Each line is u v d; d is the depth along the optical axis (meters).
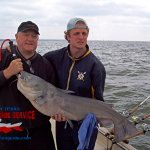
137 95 7.03
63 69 2.49
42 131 2.34
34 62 2.25
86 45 2.52
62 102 2.29
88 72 2.39
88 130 2.26
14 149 2.21
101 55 24.81
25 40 2.08
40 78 2.22
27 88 2.10
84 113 2.36
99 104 2.38
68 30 2.39
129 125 2.44
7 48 2.24
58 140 2.63
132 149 2.87
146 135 4.49
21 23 2.12
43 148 2.32
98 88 2.39
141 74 10.96
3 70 1.98
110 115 2.41
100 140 3.34
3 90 2.12
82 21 2.29
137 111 5.64
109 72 11.55
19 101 2.16
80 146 2.14
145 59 19.95
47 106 2.21
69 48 2.52
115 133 2.42
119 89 7.79
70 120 2.39
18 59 1.95
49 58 2.64
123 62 16.81
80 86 2.40
